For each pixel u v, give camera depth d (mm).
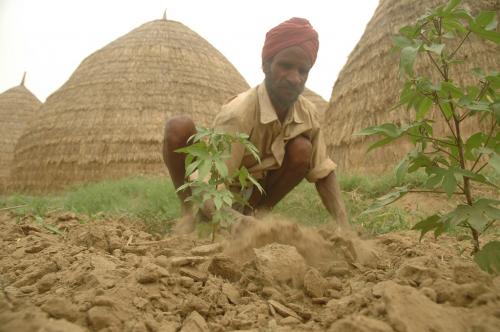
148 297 1470
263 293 1630
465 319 1227
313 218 4078
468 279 1518
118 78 13602
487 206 1630
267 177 3408
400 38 1747
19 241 2564
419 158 1790
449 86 1728
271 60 2826
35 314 1214
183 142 3047
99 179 12406
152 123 12875
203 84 14078
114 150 12594
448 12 1712
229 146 2299
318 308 1575
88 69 14391
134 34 14773
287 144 3193
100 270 1662
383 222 3629
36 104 23203
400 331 1175
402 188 1860
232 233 2236
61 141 13188
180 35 15031
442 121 8367
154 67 13859
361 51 11469
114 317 1301
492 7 8648
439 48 1600
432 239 2887
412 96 1818
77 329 1175
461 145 1784
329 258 2115
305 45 2729
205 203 2533
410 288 1308
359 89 10898
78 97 13695
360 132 1800
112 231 2607
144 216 3607
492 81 1739
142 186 7008
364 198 5695
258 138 3027
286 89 2805
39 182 13281
